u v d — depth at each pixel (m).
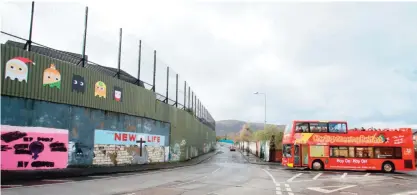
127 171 23.14
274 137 45.38
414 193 14.72
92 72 22.12
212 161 45.44
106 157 23.42
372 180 21.00
